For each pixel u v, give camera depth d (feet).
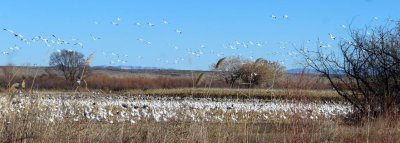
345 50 62.34
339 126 49.16
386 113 52.34
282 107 63.36
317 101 48.88
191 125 38.01
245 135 40.45
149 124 37.63
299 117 43.73
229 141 39.91
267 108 71.72
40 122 33.14
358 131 46.44
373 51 61.52
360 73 61.36
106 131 35.40
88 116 43.39
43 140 32.45
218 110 72.08
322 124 44.96
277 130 44.68
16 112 32.94
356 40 62.34
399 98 59.41
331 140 43.04
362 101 60.80
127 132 35.86
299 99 46.62
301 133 42.09
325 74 60.75
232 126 44.68
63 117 35.65
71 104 36.78
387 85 60.03
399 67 60.49
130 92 116.16
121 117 48.67
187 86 120.57
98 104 72.43
